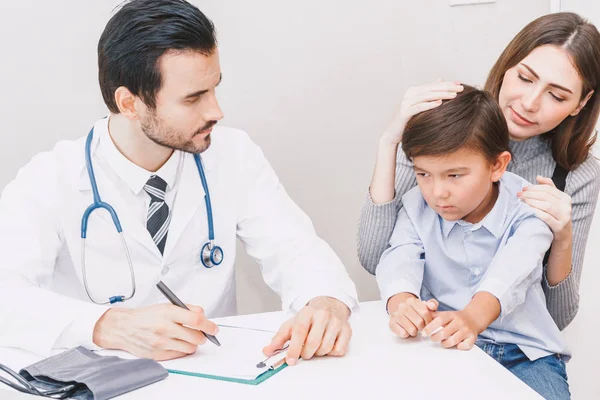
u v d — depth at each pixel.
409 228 1.32
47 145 1.79
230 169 1.43
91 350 1.05
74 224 1.31
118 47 1.17
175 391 0.89
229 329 1.12
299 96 1.87
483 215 1.27
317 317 1.02
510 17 1.81
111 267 1.33
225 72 1.84
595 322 1.81
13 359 1.03
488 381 0.89
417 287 1.23
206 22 1.17
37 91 1.76
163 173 1.33
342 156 1.92
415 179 1.45
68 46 1.75
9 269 1.20
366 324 1.13
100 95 1.80
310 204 1.94
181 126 1.20
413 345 1.03
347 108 1.89
